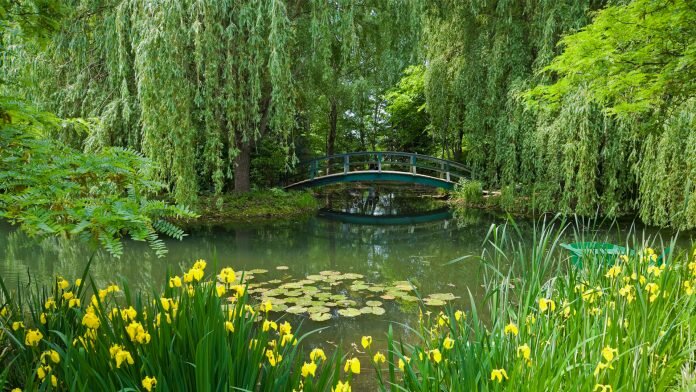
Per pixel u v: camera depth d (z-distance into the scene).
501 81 11.37
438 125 14.18
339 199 17.61
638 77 4.07
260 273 6.18
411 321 4.25
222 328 1.45
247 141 11.14
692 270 2.38
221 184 9.91
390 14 11.22
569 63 4.70
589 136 8.73
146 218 1.85
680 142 6.87
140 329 1.47
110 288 2.01
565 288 2.23
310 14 10.52
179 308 1.55
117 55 8.88
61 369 1.54
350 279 5.83
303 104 12.73
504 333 1.71
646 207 7.66
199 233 9.21
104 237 1.79
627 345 1.63
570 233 8.64
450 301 4.79
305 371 1.41
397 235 9.75
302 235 9.52
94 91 9.20
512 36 10.91
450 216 12.40
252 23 9.05
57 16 2.54
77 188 1.97
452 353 1.68
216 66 8.93
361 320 4.27
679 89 3.98
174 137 8.55
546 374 1.42
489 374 1.53
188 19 8.78
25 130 2.24
